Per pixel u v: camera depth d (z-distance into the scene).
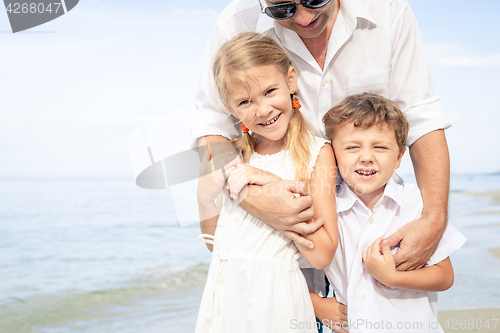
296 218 1.10
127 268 4.50
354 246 1.26
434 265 1.21
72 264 5.34
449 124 1.33
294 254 1.21
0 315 3.90
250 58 1.16
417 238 1.14
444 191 1.25
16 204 6.74
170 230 4.20
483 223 7.07
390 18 1.31
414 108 1.33
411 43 1.34
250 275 1.15
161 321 3.40
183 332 3.29
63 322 3.84
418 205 1.27
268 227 1.20
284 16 1.17
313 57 1.37
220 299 1.19
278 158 1.29
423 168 1.30
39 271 5.27
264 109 1.18
